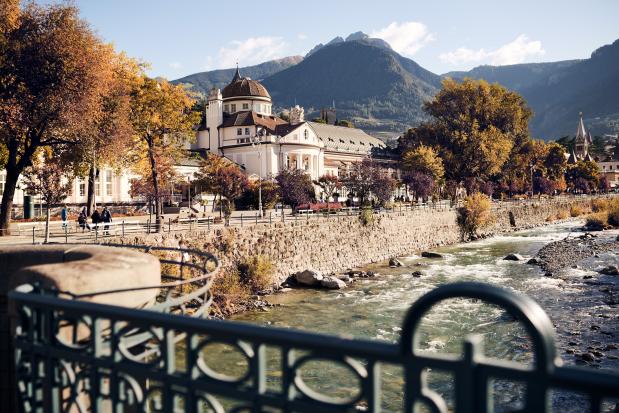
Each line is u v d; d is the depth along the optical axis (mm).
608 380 2137
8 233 30297
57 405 4105
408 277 37250
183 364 16719
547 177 122500
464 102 94688
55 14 30922
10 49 29359
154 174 38938
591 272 35844
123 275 4871
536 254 48250
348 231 44312
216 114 87812
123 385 3869
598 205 96812
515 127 97375
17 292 4141
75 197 51500
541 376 2307
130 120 37375
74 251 6148
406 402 2697
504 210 79188
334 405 2887
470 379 2477
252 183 58688
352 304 28062
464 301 27047
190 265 6988
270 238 35500
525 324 2344
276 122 96062
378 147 108625
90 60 30828
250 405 3156
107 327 4777
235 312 26250
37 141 31938
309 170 84000
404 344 2693
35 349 4133
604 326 21547
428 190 74375
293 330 3020
